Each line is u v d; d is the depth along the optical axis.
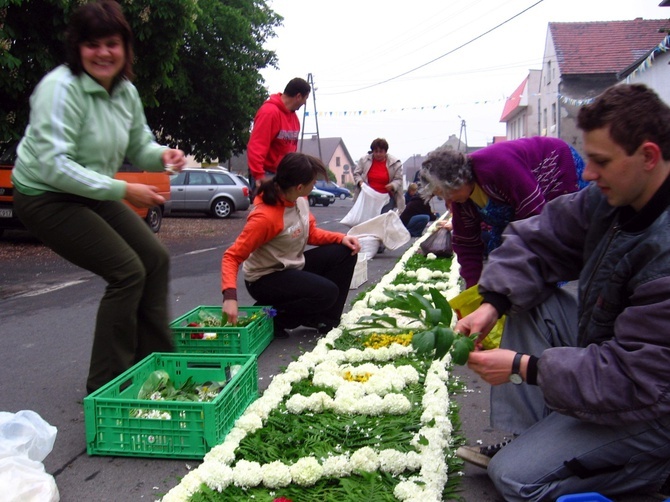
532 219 2.83
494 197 3.82
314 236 5.23
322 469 2.72
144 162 4.02
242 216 22.70
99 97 3.51
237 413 3.33
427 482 2.62
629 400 2.21
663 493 2.54
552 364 2.34
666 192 2.23
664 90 19.89
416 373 3.94
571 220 2.71
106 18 3.35
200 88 21.92
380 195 10.46
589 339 2.48
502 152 3.77
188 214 23.50
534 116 50.38
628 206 2.36
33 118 3.34
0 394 4.00
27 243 12.70
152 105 14.91
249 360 3.55
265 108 6.57
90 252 3.45
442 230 9.66
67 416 3.62
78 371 4.48
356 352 4.38
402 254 10.47
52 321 6.15
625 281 2.31
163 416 3.07
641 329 2.19
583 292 2.53
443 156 3.79
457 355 2.47
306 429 3.20
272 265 4.93
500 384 2.57
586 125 2.23
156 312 3.88
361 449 2.83
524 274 2.73
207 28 20.95
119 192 3.39
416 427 3.18
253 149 6.56
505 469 2.48
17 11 11.32
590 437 2.38
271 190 4.66
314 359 4.26
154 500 2.67
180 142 23.25
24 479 2.48
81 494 2.72
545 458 2.42
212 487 2.64
